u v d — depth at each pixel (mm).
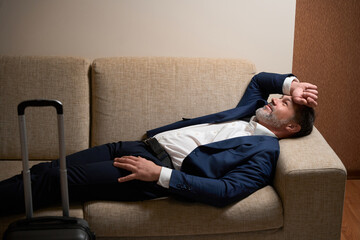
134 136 2045
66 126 2027
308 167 1607
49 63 2043
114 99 2041
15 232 1395
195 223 1612
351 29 2541
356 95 2658
